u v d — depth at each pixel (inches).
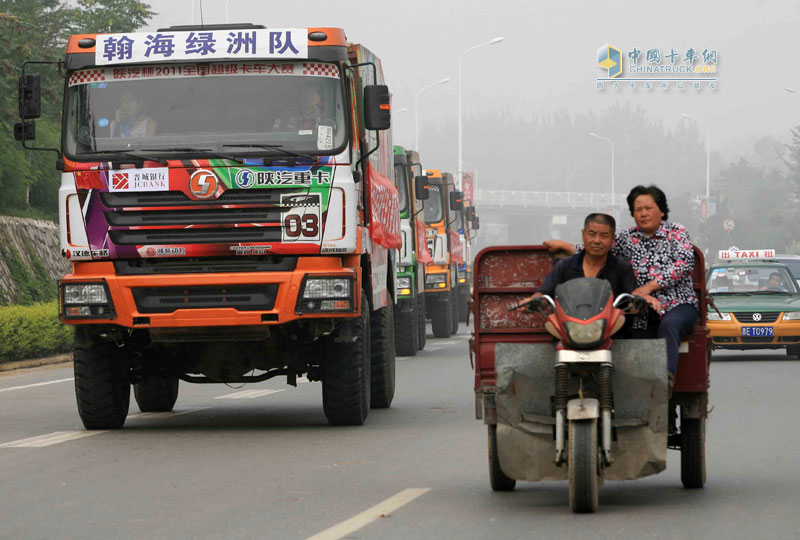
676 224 674.8
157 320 950.4
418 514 625.9
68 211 973.8
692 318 669.9
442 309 2458.2
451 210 2561.5
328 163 962.7
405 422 1047.6
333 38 987.9
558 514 624.1
